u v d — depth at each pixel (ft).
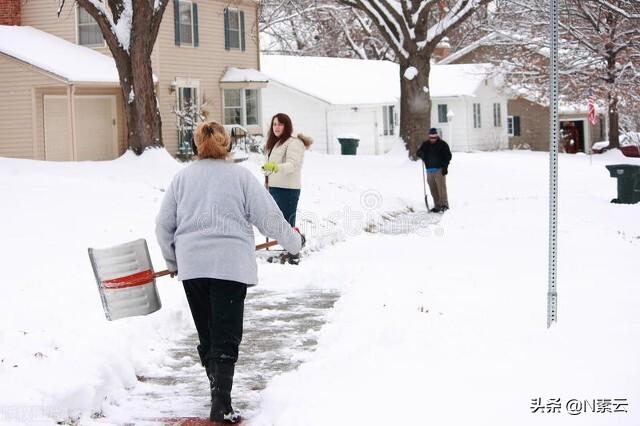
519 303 30.83
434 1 111.34
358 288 36.06
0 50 99.04
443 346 24.64
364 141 156.87
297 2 148.56
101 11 79.71
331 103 146.41
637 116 149.69
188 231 21.29
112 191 60.49
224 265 20.99
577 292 32.76
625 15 115.65
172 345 28.99
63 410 20.68
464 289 34.60
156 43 107.76
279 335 30.04
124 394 23.35
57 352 23.93
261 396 22.81
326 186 79.51
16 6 111.14
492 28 160.04
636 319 26.25
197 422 21.04
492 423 18.07
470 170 111.34
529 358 22.25
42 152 100.12
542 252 44.98
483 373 21.45
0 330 25.95
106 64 103.96
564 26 138.82
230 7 122.93
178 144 110.93
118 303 22.04
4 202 52.47
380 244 50.39
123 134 107.65
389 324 28.02
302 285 39.27
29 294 33.14
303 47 214.28
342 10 201.67
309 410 20.18
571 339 23.66
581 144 198.90
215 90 119.96
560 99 154.20
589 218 61.82
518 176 109.19
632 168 72.90
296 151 42.98
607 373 20.39
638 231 55.42
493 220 61.77
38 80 97.91
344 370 23.34
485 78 177.78
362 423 18.90
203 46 117.29
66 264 40.24
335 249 48.80
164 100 109.09
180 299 33.35
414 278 37.96
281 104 150.51
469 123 176.96
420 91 111.86
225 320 21.08
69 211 52.70
